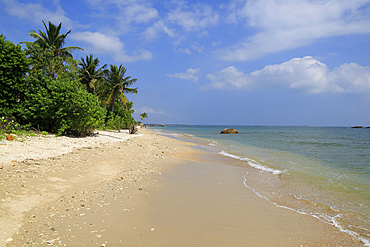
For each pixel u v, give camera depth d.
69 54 30.45
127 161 12.02
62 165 9.06
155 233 4.62
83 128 20.02
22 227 4.31
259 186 9.17
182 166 12.62
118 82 41.84
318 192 8.44
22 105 17.44
